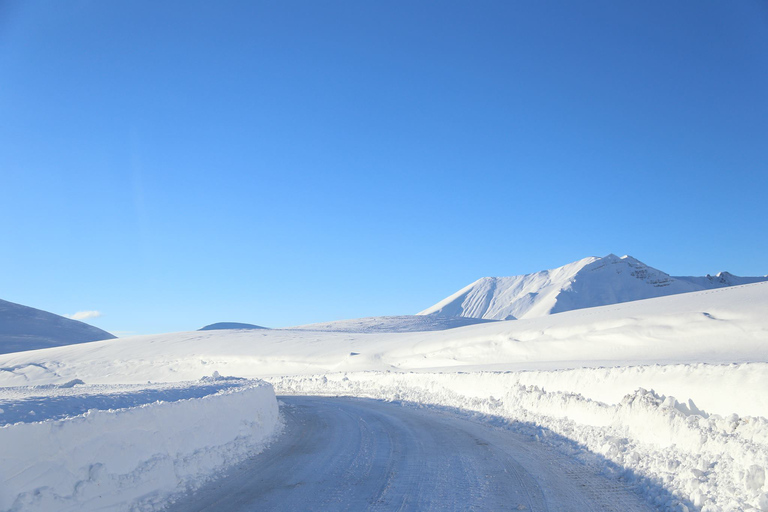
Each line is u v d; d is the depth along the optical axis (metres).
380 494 7.73
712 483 6.87
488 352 43.75
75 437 6.52
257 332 89.81
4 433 5.63
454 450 11.29
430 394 25.36
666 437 9.10
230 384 17.92
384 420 17.44
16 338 125.94
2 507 5.32
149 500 7.13
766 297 30.47
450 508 6.88
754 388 8.47
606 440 10.39
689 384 10.16
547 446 11.32
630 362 21.67
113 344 84.00
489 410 17.80
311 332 88.44
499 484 8.09
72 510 6.00
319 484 8.45
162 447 8.23
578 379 14.80
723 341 26.58
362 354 57.62
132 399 10.13
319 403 25.70
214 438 10.30
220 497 7.68
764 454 6.68
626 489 7.68
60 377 67.00
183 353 73.12
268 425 14.48
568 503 6.95
